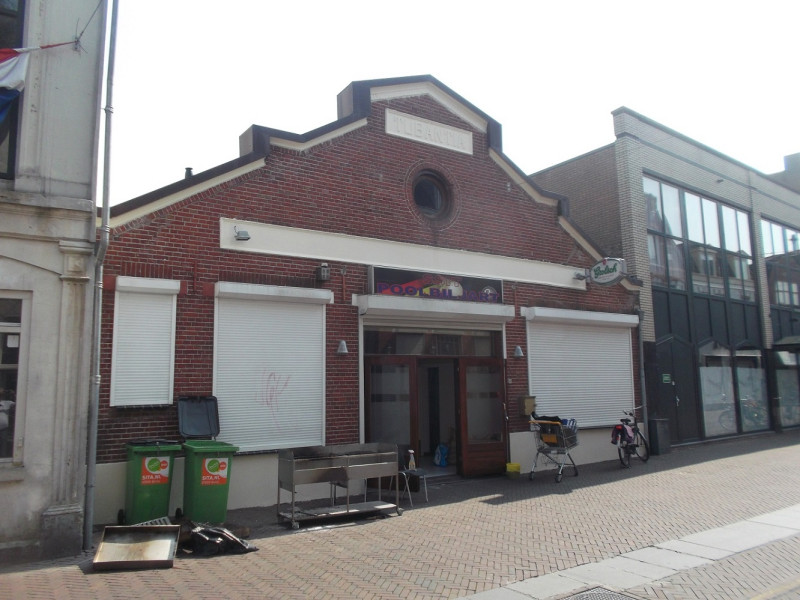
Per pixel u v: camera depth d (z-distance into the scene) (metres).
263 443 9.95
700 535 7.95
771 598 5.72
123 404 8.82
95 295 7.71
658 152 18.34
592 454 14.51
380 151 12.00
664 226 18.11
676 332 17.69
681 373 17.59
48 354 7.25
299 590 5.95
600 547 7.44
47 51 7.62
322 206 11.09
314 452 9.50
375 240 11.63
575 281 14.72
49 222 7.35
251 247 10.22
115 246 9.02
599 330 15.20
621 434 13.91
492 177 13.66
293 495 8.50
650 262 17.34
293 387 10.37
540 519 8.91
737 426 19.28
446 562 6.87
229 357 9.81
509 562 6.85
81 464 7.32
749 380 20.27
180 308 9.46
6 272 7.12
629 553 7.18
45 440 7.13
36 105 7.49
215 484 8.35
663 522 8.65
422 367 14.79
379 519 9.02
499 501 10.24
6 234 7.12
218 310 9.80
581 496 10.60
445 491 11.21
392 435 11.61
